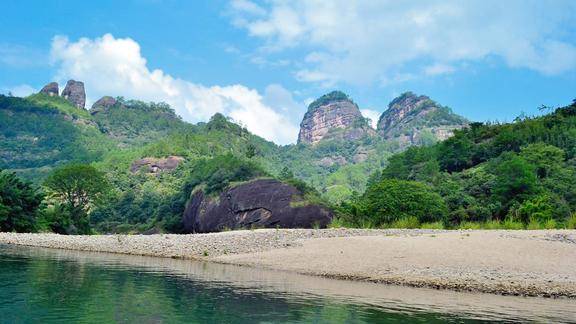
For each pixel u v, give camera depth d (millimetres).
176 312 12992
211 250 29625
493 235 29266
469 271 20719
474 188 69188
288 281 19312
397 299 15992
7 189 54250
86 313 12383
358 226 54906
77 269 20938
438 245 26016
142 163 134750
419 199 54969
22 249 31438
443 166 94625
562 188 64500
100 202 86812
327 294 16531
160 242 34438
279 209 74438
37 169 167250
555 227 42594
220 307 13836
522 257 23219
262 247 29500
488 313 14133
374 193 56656
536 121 96375
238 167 89500
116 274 19734
